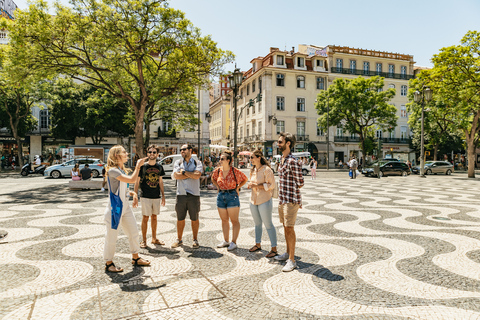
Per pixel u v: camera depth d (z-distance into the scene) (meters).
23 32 14.37
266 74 40.72
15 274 3.85
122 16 15.38
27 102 28.62
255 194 4.73
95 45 14.88
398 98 45.97
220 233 6.04
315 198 11.37
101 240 5.45
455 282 3.60
